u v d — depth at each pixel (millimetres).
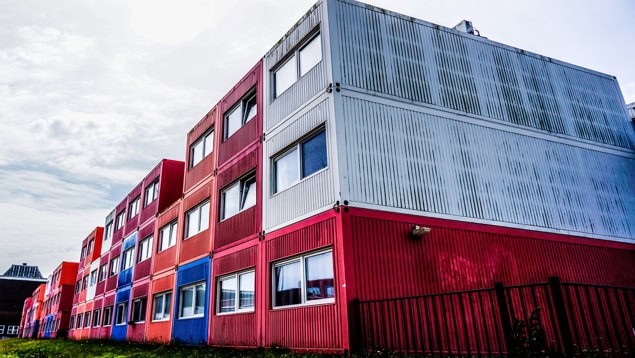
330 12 10703
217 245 14219
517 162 11914
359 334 7832
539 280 10570
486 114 12031
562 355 5242
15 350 15820
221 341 12617
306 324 9195
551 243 11281
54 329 43406
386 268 8750
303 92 11078
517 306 9891
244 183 13656
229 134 15562
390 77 10852
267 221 11500
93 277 33062
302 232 9922
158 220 20906
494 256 10250
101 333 26969
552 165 12523
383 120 10250
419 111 10906
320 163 10070
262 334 10680
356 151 9539
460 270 9625
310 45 11484
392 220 9289
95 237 34531
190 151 18906
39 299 56875
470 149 11273
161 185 21453
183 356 10766
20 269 95625
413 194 9859
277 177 11820
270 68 13141
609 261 12031
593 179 13109
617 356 5172
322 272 9203
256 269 11570
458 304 9219
